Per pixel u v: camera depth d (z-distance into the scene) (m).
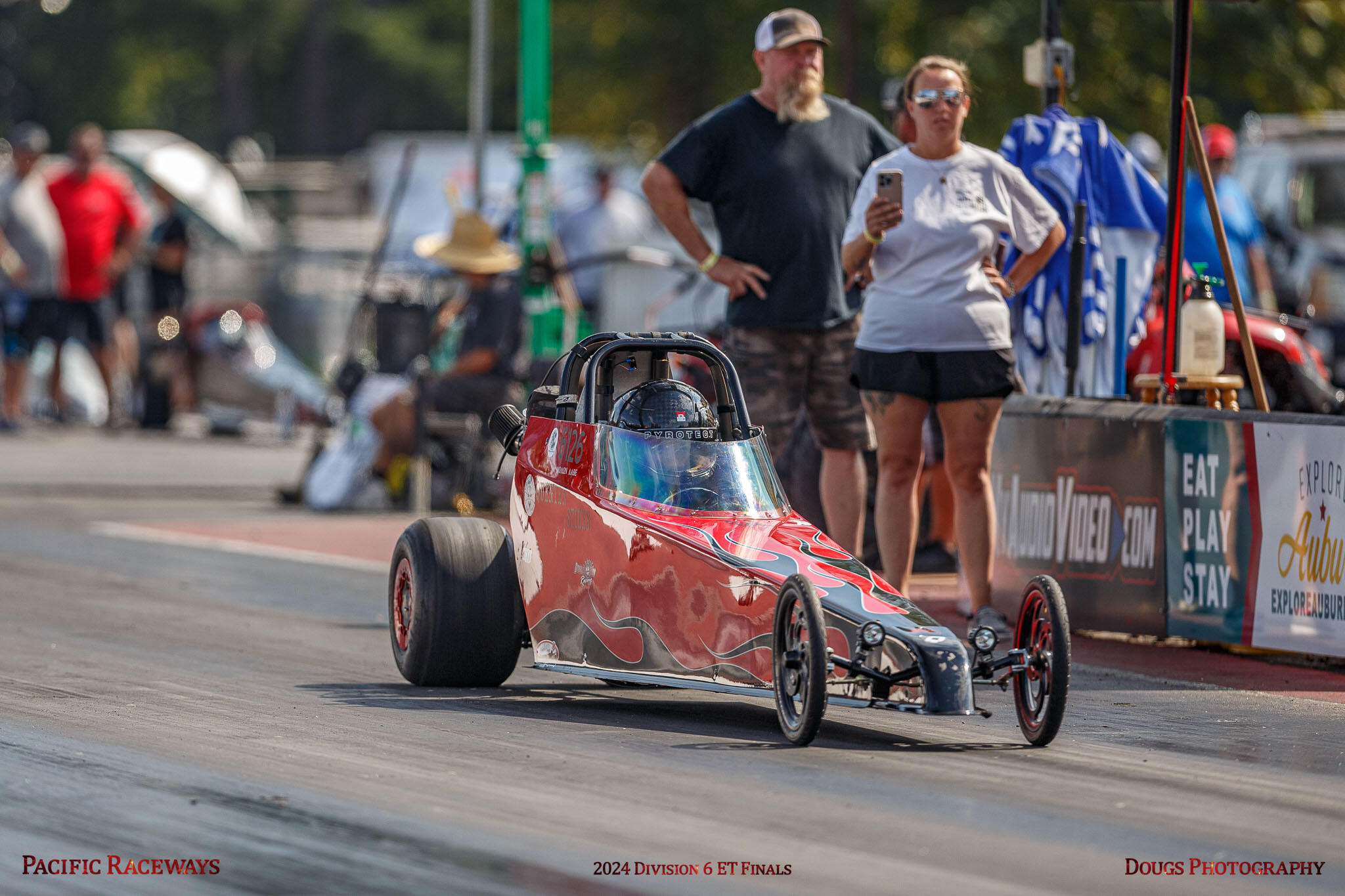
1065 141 39.91
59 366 81.69
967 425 33.66
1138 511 35.00
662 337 28.67
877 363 33.75
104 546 48.25
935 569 43.66
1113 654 34.16
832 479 36.25
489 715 26.73
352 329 59.97
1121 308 40.53
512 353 55.91
